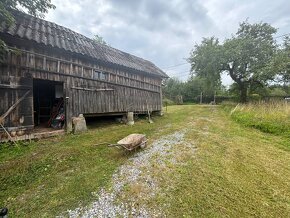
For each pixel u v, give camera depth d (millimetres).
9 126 6973
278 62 17859
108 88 11312
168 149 6879
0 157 5832
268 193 4074
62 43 8773
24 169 5113
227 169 5203
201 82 39750
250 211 3484
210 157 6070
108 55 11758
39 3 7441
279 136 8578
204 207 3600
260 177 4773
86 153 6441
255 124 10430
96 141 7855
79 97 9578
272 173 5000
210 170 5133
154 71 15891
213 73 25484
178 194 4031
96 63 10523
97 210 3578
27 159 5688
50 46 7898
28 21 8758
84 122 9602
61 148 6750
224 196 3947
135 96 13633
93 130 10023
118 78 12086
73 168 5344
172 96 45125
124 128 10953
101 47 12438
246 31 23453
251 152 6586
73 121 9164
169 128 10898
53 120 9891
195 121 13508
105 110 11047
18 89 7254
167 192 4117
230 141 7926
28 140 7473
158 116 16609
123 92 12500
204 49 25359
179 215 3398
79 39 10945
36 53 7816
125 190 4215
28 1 7180
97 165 5539
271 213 3436
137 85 13914
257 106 14789
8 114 6945
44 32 8648
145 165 5492
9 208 3645
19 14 8727
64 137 8305
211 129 10430
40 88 11711
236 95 29812
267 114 11516
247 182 4520
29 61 7590
